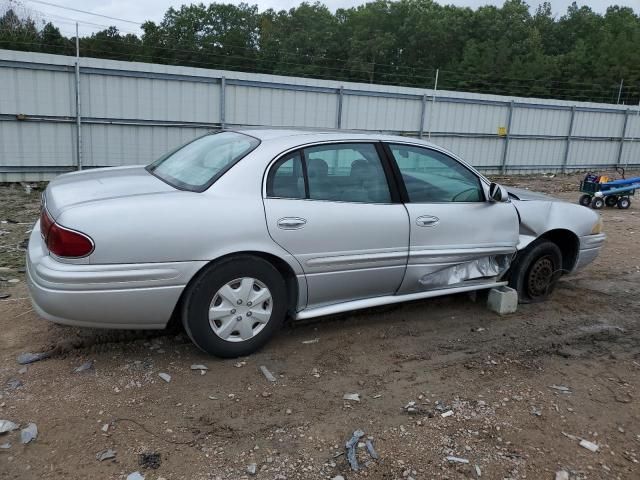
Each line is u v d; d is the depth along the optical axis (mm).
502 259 4988
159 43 56688
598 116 22984
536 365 4070
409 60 74562
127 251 3365
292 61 58719
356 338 4387
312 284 4027
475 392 3631
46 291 3318
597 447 3098
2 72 12570
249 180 3754
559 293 5758
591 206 13078
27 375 3562
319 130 4406
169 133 14984
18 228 8164
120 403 3293
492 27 75000
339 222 4004
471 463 2896
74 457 2803
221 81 15281
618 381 3902
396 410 3371
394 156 4391
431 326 4711
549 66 60844
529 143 21625
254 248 3697
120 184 3914
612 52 63969
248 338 3865
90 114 13797
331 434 3094
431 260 4492
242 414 3246
